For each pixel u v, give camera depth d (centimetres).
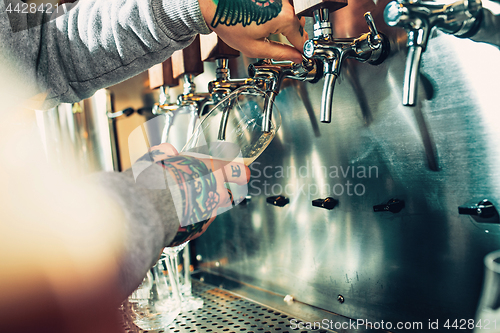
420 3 39
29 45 55
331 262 75
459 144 54
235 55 75
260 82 62
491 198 51
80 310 24
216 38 72
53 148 136
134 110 125
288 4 52
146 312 78
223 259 103
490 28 44
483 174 52
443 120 55
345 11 65
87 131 138
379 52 59
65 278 23
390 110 62
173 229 35
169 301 79
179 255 92
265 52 54
